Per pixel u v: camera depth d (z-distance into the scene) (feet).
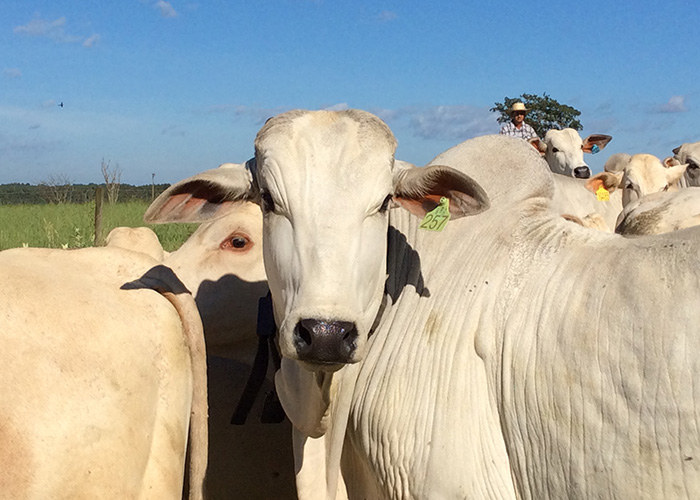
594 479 10.57
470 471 11.58
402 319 12.62
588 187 29.94
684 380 9.86
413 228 13.44
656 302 10.35
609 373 10.46
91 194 81.10
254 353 17.78
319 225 10.68
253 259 17.29
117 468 9.64
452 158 13.94
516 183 13.16
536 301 11.55
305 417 12.55
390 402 12.13
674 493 9.95
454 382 11.79
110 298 10.37
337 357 10.16
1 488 8.82
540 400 11.09
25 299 9.75
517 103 47.09
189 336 10.96
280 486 16.84
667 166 41.57
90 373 9.64
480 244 12.65
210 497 16.57
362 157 11.03
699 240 10.55
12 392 9.11
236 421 15.53
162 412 10.41
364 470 13.43
